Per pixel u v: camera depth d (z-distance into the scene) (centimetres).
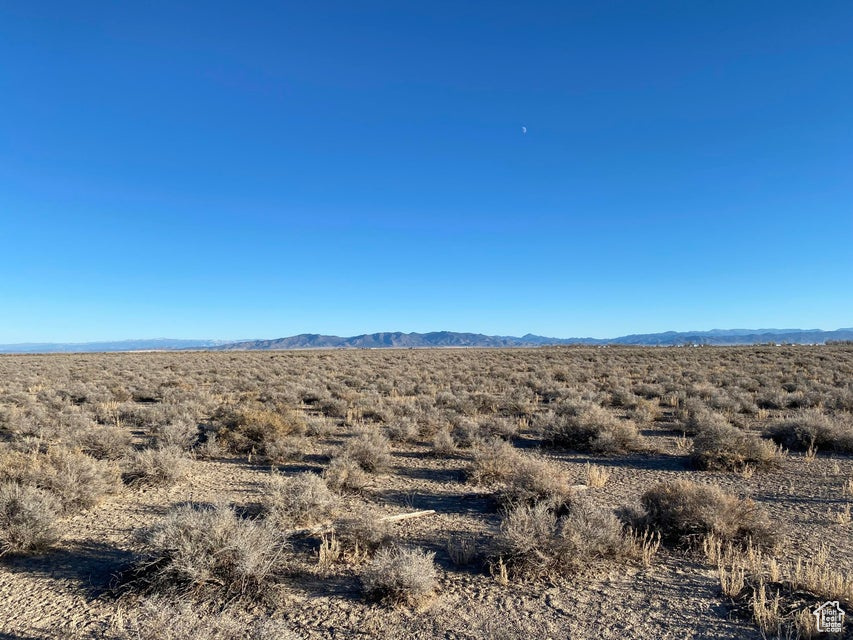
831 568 622
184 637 460
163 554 615
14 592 595
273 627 479
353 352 8231
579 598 566
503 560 639
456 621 525
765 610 508
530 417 1877
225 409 1698
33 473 886
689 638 486
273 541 651
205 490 1002
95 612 548
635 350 7175
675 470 1155
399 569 570
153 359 6131
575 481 1061
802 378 2792
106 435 1304
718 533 693
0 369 4341
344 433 1605
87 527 804
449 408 2009
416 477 1116
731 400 1991
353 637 498
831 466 1155
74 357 6894
